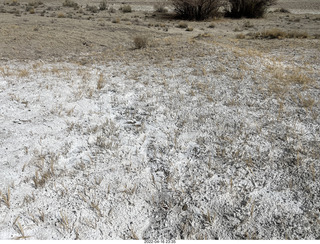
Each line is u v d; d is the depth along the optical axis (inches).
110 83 274.1
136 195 130.3
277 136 173.0
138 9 1175.0
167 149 164.4
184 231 112.7
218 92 243.6
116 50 461.1
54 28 672.4
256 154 156.9
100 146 166.6
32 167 146.4
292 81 264.4
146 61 362.6
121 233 112.0
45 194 128.9
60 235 110.1
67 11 1032.8
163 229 114.0
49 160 152.2
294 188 132.1
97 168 147.2
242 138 172.2
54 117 201.0
